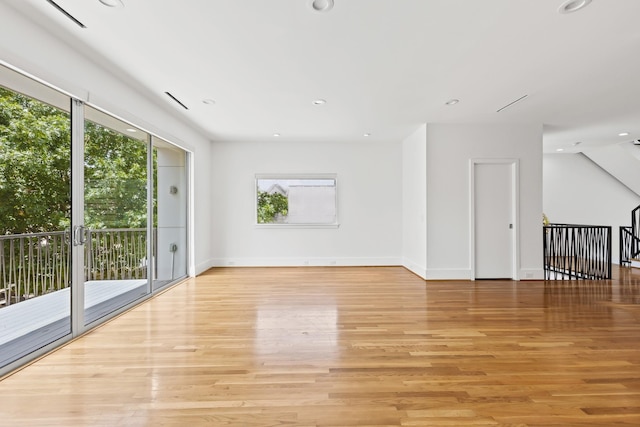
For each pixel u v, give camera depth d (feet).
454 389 6.72
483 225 18.01
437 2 7.38
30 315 11.03
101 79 10.56
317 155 22.47
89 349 8.75
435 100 14.02
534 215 17.99
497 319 11.28
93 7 7.48
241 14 7.82
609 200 27.20
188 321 11.09
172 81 11.84
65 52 9.02
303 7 7.56
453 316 11.61
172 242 17.30
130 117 12.20
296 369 7.61
